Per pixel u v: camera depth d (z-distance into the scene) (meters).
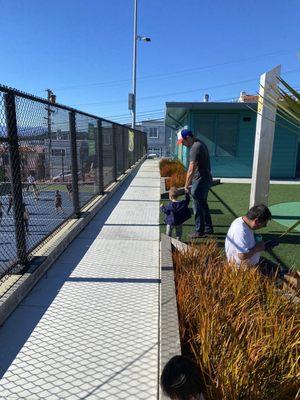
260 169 5.62
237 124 13.93
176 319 2.27
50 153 4.96
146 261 4.16
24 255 3.46
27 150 4.02
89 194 7.78
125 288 3.40
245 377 1.70
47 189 5.00
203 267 3.29
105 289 3.38
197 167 5.08
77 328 2.70
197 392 1.54
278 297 2.56
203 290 2.61
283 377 1.76
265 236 5.41
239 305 2.49
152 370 2.24
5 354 2.38
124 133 13.23
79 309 2.99
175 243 4.23
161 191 9.16
